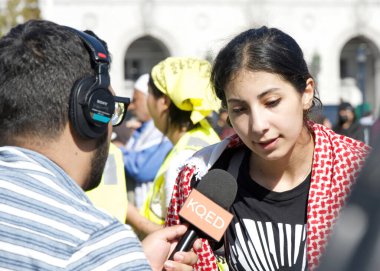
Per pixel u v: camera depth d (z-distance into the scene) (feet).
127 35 115.44
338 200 8.23
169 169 12.18
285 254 8.32
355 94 121.90
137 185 16.94
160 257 7.38
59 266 5.78
